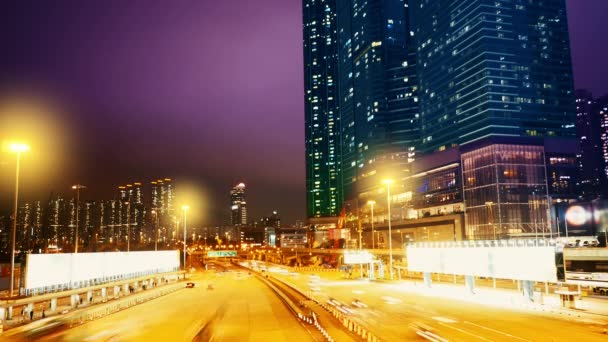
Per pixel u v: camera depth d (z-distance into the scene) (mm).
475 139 177750
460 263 66312
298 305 62125
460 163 174250
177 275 126312
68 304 67688
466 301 58719
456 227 167875
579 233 131500
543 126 174125
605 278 64688
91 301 68875
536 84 176750
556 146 163375
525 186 157000
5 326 46500
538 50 179750
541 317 44156
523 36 179250
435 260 73062
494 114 171125
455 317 45344
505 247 56594
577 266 93750
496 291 67688
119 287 88625
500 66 175125
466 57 185750
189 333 41688
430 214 189125
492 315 46000
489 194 158125
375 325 41969
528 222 154125
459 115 188500
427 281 78188
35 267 54719
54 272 58281
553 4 185125
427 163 192375
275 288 93562
